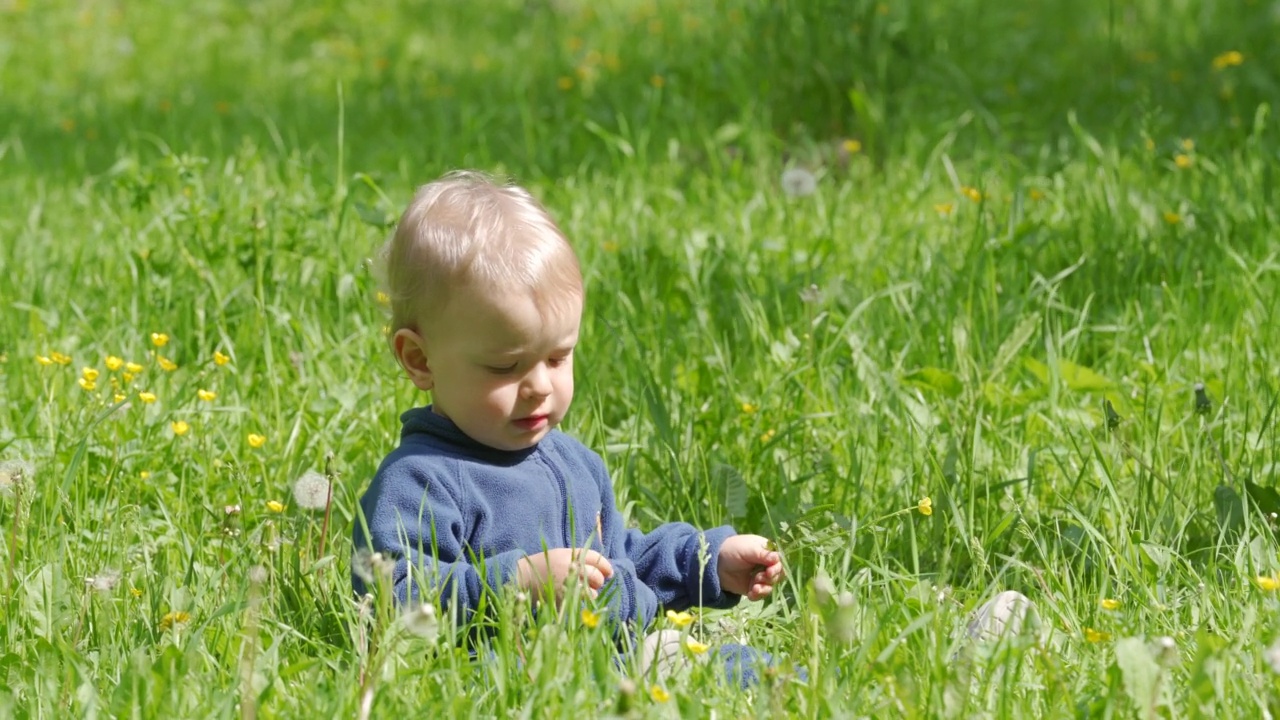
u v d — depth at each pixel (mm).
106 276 6004
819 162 7828
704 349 5270
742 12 9695
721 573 3449
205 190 6793
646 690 2756
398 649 2896
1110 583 3473
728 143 8297
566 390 3289
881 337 5203
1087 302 5113
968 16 11508
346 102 10766
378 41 12992
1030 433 4480
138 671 2758
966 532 3775
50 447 4270
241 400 4836
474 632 3143
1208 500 4004
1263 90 8898
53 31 13766
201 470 4215
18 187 8352
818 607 2717
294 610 3312
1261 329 5098
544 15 13289
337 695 2725
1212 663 2719
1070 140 8188
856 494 3893
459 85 10938
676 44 11375
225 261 5820
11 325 5422
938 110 8789
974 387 4543
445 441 3270
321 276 5805
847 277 5902
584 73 10586
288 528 3598
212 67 12328
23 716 2789
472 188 3303
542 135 8953
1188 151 7094
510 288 3143
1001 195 7000
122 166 7500
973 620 3152
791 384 4777
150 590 3324
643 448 4348
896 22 8789
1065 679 2828
